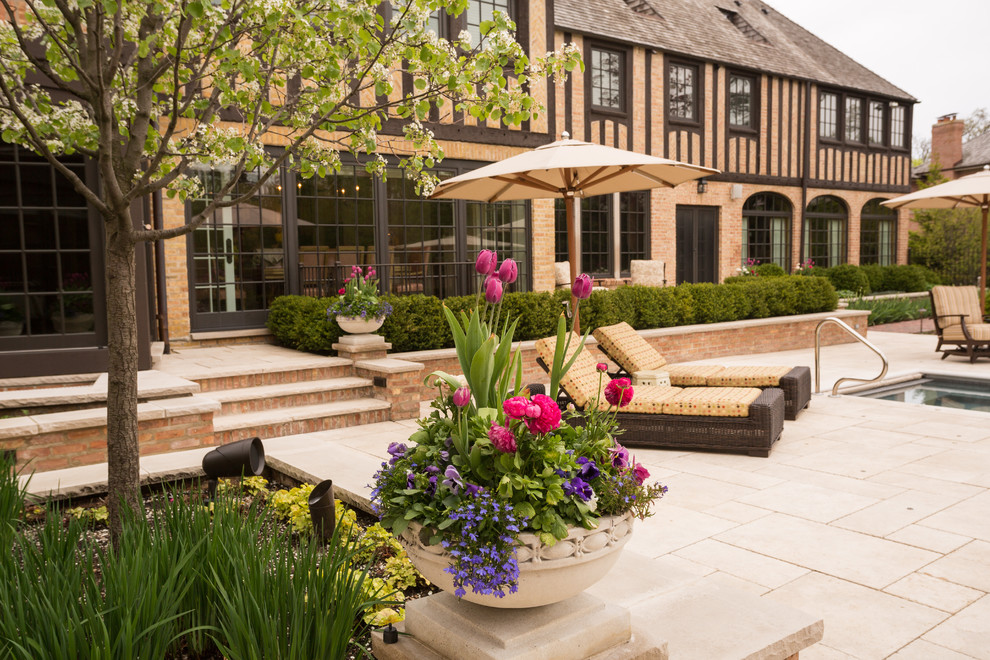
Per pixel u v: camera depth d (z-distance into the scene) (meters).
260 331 9.09
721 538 3.85
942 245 21.02
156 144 3.80
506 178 6.99
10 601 2.00
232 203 3.42
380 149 9.95
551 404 1.87
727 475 5.03
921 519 4.09
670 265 15.17
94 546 2.43
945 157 24.89
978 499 4.42
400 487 2.02
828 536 3.86
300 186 9.46
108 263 3.13
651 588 2.76
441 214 10.83
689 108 15.24
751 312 12.16
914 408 7.20
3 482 3.14
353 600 2.10
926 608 3.04
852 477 4.93
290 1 3.16
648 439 5.81
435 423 2.18
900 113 19.84
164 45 3.39
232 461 3.80
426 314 8.44
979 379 8.82
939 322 10.38
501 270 2.20
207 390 6.62
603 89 13.73
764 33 18.06
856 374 9.18
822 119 17.84
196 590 2.22
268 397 6.59
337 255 9.83
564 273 12.76
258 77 3.67
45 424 4.52
